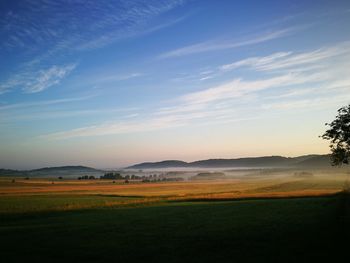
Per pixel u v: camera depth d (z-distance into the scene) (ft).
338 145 143.13
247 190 447.83
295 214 149.89
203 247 90.02
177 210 199.31
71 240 107.24
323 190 350.84
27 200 319.88
